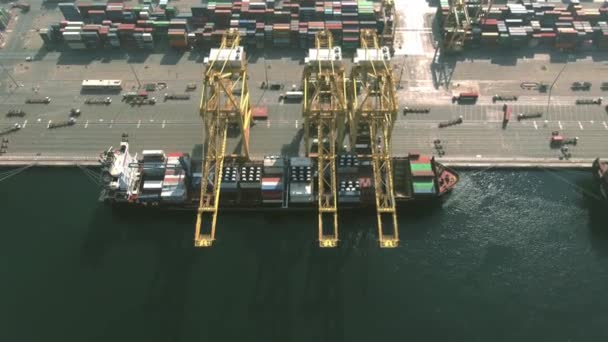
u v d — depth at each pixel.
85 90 159.88
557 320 107.56
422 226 125.38
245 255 119.69
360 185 125.56
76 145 143.25
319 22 174.75
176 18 179.12
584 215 126.12
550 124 147.25
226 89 118.25
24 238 122.44
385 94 123.19
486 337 105.19
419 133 145.75
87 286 113.75
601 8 177.62
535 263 117.25
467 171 136.50
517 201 129.62
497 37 170.25
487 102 154.50
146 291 113.00
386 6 179.25
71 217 127.00
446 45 172.62
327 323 107.75
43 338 104.38
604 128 145.75
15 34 182.75
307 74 129.88
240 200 125.88
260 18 178.25
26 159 139.12
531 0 182.38
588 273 115.06
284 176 128.88
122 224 125.88
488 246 120.81
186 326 107.12
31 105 155.12
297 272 116.56
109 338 104.94
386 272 116.50
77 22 176.38
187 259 119.06
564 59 169.12
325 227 125.44
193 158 139.12
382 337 105.44
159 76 165.38
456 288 113.44
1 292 111.75
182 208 126.31
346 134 145.38
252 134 145.62
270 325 107.38
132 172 130.38
